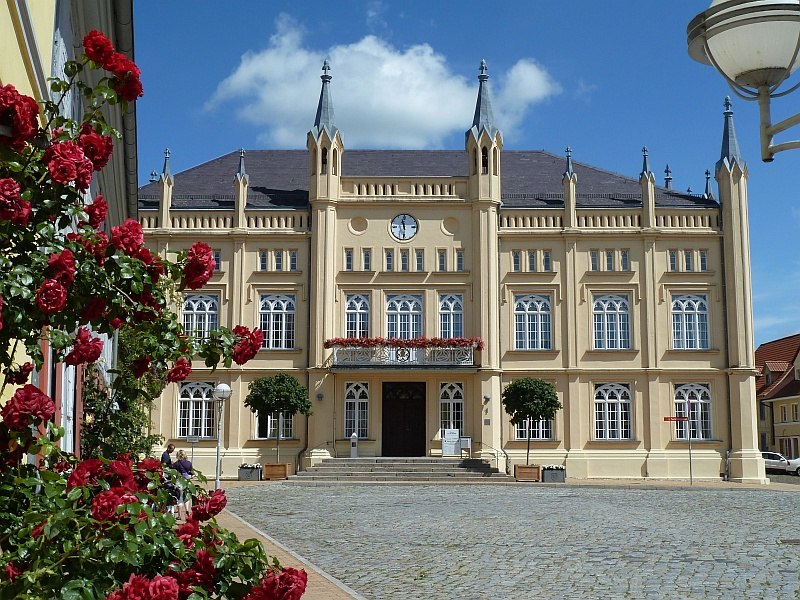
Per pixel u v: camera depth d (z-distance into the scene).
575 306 48.22
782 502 32.75
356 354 46.62
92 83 17.34
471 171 48.44
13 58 8.95
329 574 16.00
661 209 48.78
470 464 45.28
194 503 6.52
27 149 6.32
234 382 47.25
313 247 47.78
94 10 15.25
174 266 7.21
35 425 6.10
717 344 48.00
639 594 13.99
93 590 5.18
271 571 5.68
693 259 48.69
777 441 79.69
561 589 14.42
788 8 6.04
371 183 48.53
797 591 14.19
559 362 47.94
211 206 48.78
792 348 83.94
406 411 47.78
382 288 47.91
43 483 5.89
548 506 29.97
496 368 47.12
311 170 48.25
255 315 47.69
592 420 47.66
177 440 46.88
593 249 48.69
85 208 7.06
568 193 48.88
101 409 21.75
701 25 6.40
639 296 48.31
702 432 47.66
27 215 5.85
